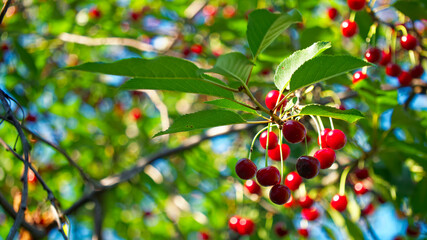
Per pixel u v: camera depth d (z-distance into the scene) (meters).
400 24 0.77
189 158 1.09
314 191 0.85
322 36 0.78
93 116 1.35
